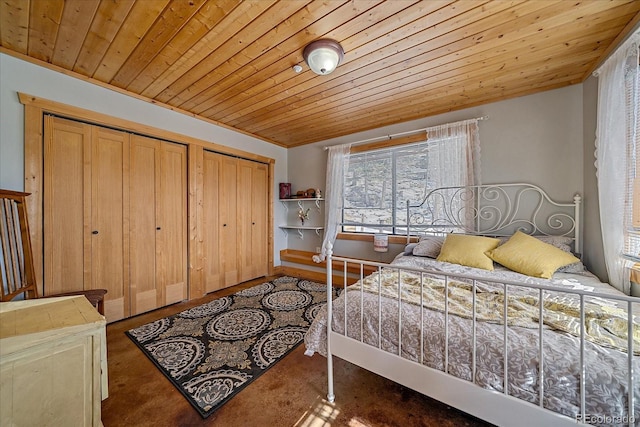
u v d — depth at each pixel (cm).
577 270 186
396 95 243
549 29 152
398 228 321
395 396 146
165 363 175
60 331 89
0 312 102
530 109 237
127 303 246
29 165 190
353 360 133
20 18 147
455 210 268
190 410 135
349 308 138
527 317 112
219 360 179
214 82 221
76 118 214
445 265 206
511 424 91
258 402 141
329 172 370
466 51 175
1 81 179
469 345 102
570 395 83
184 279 294
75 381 93
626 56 147
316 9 138
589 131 202
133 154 251
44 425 86
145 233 261
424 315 121
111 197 236
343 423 127
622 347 89
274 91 237
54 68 198
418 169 306
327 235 364
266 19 146
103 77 215
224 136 335
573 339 95
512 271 192
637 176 146
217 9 139
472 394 99
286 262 421
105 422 127
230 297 306
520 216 240
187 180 297
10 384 80
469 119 267
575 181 217
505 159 248
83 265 219
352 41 164
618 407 77
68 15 144
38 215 194
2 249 152
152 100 257
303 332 219
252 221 382
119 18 147
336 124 328
